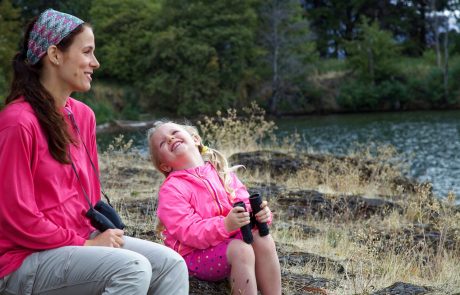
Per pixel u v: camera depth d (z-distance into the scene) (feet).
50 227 9.66
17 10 131.85
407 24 210.18
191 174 12.89
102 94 159.74
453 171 63.00
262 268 12.26
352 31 215.10
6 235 9.64
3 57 114.83
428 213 26.11
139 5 174.60
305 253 18.76
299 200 27.30
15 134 9.51
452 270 19.22
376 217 25.86
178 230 12.23
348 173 32.96
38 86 10.11
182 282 10.39
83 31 10.43
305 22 172.55
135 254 9.75
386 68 171.12
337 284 15.85
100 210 10.61
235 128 38.81
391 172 34.06
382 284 16.60
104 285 9.62
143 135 102.06
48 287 9.69
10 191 9.41
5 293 9.77
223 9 165.89
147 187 27.43
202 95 161.89
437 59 181.47
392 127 121.29
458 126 117.08
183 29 162.81
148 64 161.07
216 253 12.12
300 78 170.50
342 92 166.81
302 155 36.24
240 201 12.04
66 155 10.05
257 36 171.83
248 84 170.81
